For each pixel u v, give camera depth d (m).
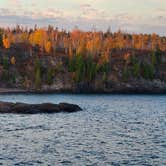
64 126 60.56
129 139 49.38
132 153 40.88
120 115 81.12
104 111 90.19
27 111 77.75
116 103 121.50
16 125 59.88
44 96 154.12
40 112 79.25
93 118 73.19
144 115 82.50
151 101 135.75
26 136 49.91
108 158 38.44
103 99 141.88
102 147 43.75
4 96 148.38
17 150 41.03
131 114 84.31
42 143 45.34
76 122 66.06
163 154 40.56
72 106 86.50
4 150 40.84
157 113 88.25
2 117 69.69
